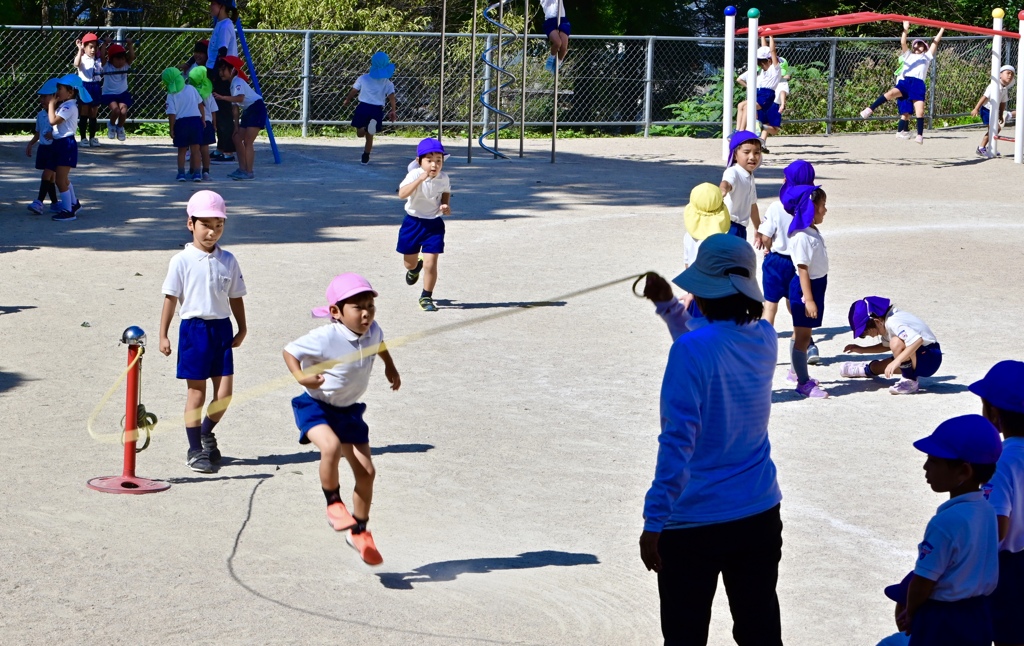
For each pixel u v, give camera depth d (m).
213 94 20.53
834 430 8.02
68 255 13.03
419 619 5.08
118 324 10.16
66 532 5.88
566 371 9.27
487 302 11.52
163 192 17.67
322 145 24.59
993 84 24.67
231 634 4.87
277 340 9.78
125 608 5.08
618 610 5.23
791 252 8.65
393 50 27.08
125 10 29.12
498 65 24.97
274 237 14.53
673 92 28.77
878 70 29.62
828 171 22.27
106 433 7.44
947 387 9.06
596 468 7.10
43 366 8.82
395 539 5.98
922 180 21.38
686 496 4.09
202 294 6.77
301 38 26.31
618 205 17.77
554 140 22.42
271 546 5.84
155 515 6.17
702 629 4.16
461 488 6.71
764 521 4.14
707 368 4.01
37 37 24.88
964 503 4.10
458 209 17.08
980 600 4.13
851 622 5.18
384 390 8.61
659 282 4.73
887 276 13.16
